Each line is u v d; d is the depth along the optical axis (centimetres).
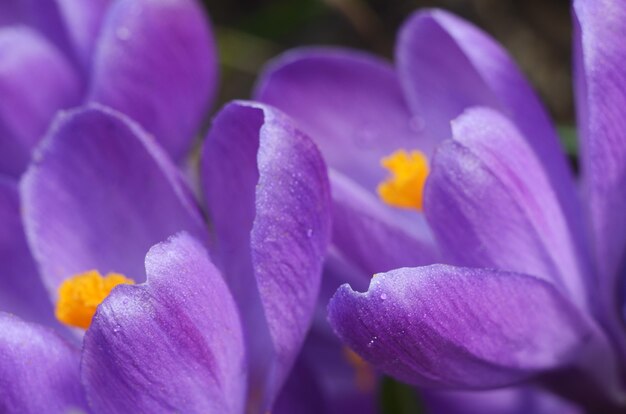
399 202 30
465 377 29
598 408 31
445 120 32
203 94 34
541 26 42
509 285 28
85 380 28
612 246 30
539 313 29
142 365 28
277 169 28
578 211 31
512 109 30
